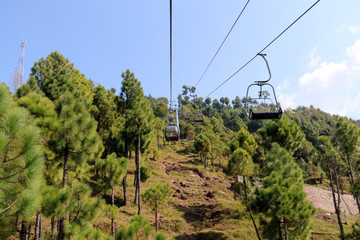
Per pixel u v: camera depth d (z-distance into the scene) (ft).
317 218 81.35
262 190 40.81
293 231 36.99
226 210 79.05
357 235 41.81
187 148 213.05
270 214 37.42
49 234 30.01
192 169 148.15
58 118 31.50
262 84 27.43
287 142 65.57
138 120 87.20
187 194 103.65
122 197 84.12
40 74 102.42
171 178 124.47
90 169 50.03
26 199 13.96
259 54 26.86
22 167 13.10
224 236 61.16
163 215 76.07
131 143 88.89
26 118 13.28
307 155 217.36
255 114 26.71
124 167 51.75
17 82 156.25
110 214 43.65
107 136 106.22
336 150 73.10
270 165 46.85
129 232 25.44
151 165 134.21
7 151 12.17
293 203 37.09
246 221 70.95
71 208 25.85
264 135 71.56
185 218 75.82
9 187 12.87
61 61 114.93
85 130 32.27
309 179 181.37
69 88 85.76
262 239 59.21
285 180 40.93
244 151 59.36
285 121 67.82
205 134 181.98
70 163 35.53
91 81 155.63
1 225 16.58
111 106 111.04
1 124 12.30
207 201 96.89
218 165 179.11
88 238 28.30
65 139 29.60
